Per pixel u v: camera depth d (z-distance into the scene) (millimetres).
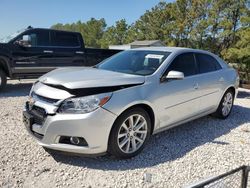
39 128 3738
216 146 4625
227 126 5738
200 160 4078
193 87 4953
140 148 4121
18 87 9773
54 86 3854
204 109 5418
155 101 4219
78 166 3750
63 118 3545
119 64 4926
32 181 3385
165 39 32062
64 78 3943
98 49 10328
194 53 5340
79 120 3516
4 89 8891
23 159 3861
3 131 4840
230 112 6438
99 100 3615
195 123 5793
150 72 4422
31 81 11234
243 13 16719
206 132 5289
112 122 3693
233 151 4453
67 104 3596
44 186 3303
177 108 4668
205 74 5344
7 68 8586
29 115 3934
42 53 9047
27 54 8797
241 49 11797
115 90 3793
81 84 3693
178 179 3541
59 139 3627
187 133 5168
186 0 25547
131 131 3980
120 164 3842
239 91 11094
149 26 39312
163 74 4449
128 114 3873
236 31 16078
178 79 4578
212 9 19031
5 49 8406
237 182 2859
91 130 3555
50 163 3793
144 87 4102
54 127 3582
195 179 3559
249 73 12352
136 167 3785
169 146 4512
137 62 4812
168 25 30609
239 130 5527
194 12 22344
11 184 3307
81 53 9875
